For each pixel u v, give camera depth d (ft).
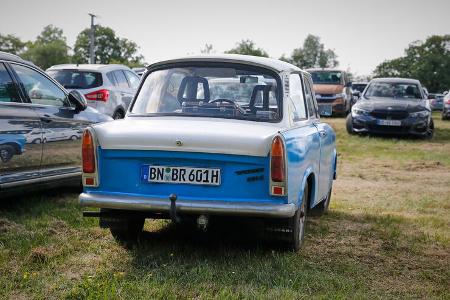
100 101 42.14
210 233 19.90
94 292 13.73
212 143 15.57
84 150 16.39
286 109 17.69
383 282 15.89
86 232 19.65
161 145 15.83
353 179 35.86
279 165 15.34
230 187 15.70
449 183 35.01
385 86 63.46
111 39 436.35
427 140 60.59
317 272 16.05
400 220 23.68
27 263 16.17
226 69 18.28
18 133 21.88
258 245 18.47
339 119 83.82
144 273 15.40
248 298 13.79
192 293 14.14
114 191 16.35
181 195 15.89
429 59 440.45
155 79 18.76
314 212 24.30
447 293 15.23
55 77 42.75
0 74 21.70
